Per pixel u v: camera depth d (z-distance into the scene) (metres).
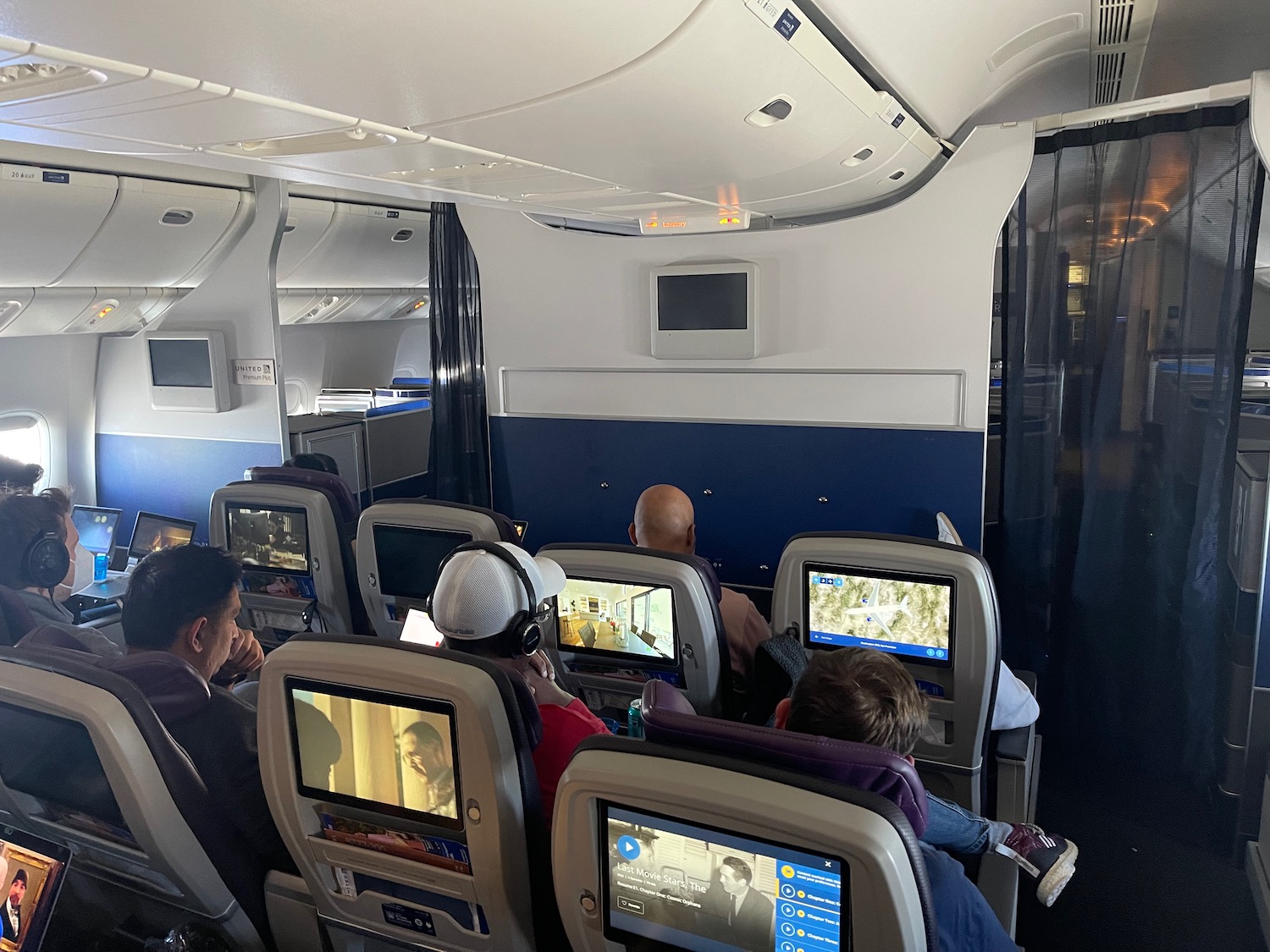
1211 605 3.27
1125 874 2.95
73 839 1.75
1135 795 3.43
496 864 1.54
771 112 2.05
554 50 1.37
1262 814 2.88
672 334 4.22
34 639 2.34
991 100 3.52
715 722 1.32
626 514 4.61
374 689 1.50
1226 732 3.28
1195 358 3.24
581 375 4.56
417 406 7.34
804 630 2.53
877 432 3.97
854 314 3.91
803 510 4.19
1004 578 3.84
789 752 1.27
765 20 1.51
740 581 4.40
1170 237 3.24
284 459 5.20
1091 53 3.23
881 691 1.50
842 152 2.68
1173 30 2.92
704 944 1.26
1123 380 3.41
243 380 5.20
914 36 2.10
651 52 1.46
